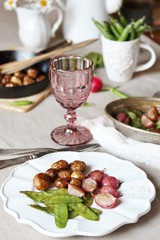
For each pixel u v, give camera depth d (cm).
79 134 105
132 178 90
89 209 82
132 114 106
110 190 85
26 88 118
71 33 154
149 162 97
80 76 101
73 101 102
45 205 83
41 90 122
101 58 138
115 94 123
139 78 132
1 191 85
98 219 81
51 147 102
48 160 94
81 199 84
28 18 144
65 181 87
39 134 106
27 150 99
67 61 108
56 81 101
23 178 89
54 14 163
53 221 80
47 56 124
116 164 93
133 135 102
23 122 110
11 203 83
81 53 145
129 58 126
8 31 158
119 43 123
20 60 133
